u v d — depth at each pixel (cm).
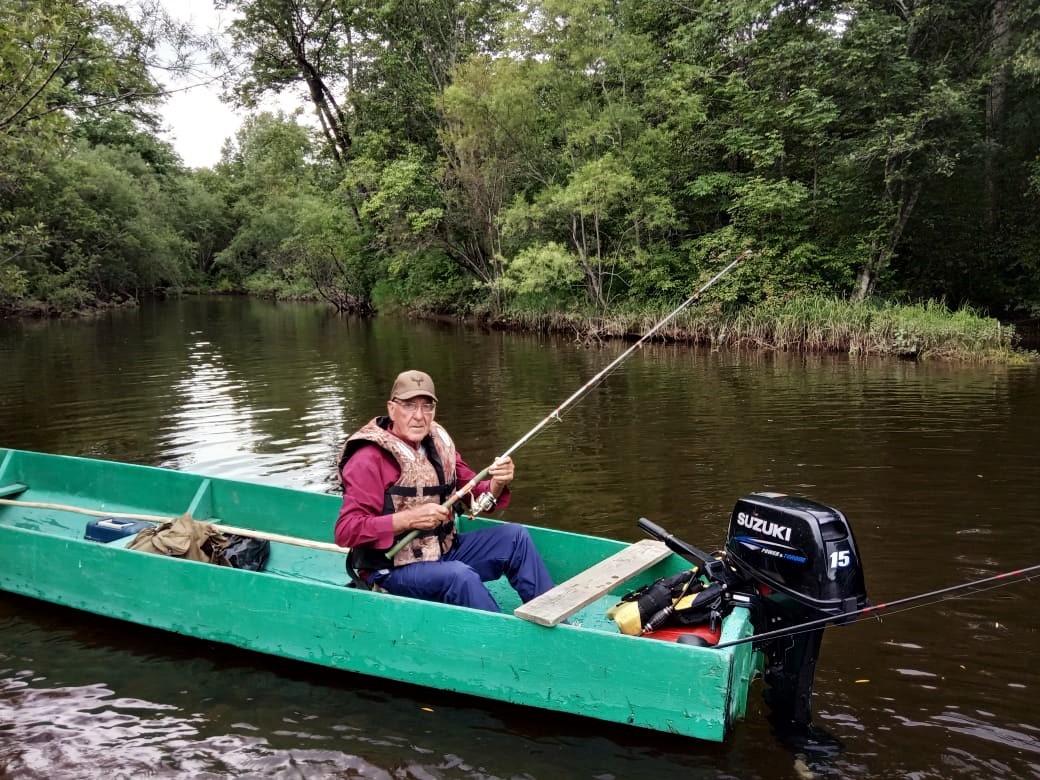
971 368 1134
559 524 476
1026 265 1583
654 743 261
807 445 655
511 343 1630
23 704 289
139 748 261
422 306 2447
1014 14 1412
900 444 651
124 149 3647
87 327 2077
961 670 302
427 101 2252
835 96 1527
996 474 558
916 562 406
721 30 1736
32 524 476
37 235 1260
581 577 303
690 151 1784
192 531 381
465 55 2234
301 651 309
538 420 786
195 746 262
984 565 401
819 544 254
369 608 294
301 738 266
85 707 287
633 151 1761
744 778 242
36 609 374
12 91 708
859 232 1595
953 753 252
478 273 2252
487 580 326
